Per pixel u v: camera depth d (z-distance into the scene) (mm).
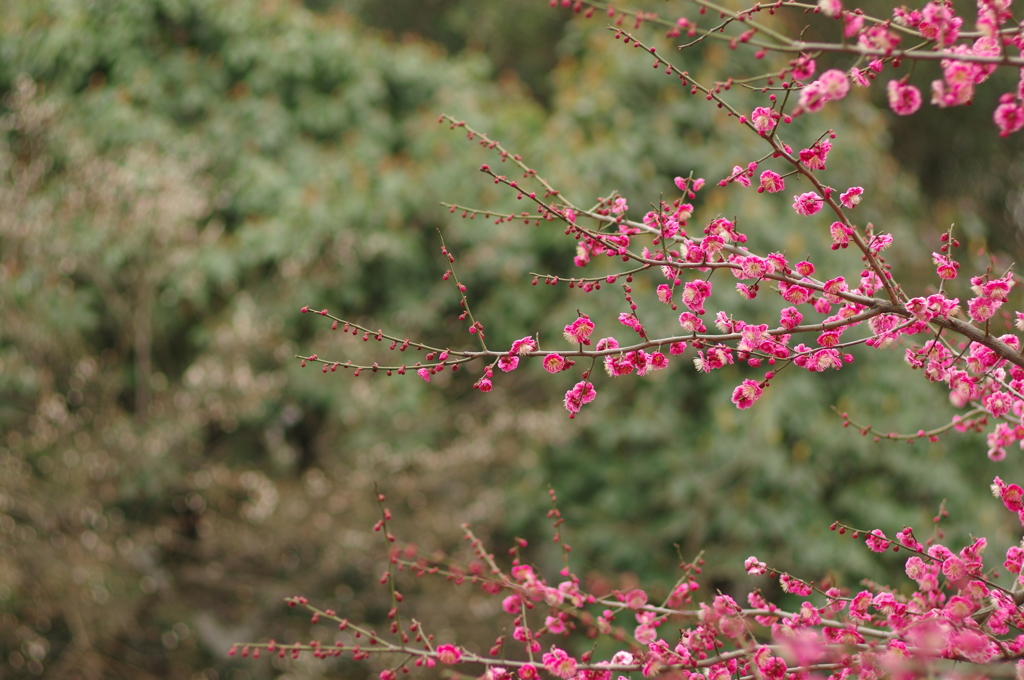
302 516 4395
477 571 1389
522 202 4258
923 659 1083
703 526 3953
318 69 4742
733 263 1347
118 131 4191
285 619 4484
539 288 4316
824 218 4191
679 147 4281
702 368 1373
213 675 4293
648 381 4082
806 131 4289
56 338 4043
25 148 4367
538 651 1360
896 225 4277
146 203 4051
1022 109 1067
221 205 4445
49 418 3961
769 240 3986
